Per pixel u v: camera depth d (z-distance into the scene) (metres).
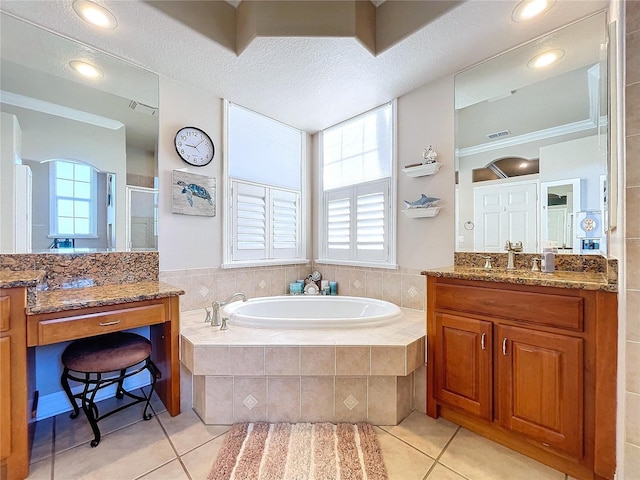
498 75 2.14
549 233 1.94
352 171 3.14
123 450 1.56
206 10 1.87
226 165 2.72
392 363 1.75
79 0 1.57
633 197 1.21
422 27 1.79
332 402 1.81
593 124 1.79
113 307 1.67
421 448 1.58
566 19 1.72
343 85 2.46
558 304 1.39
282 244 3.24
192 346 1.77
